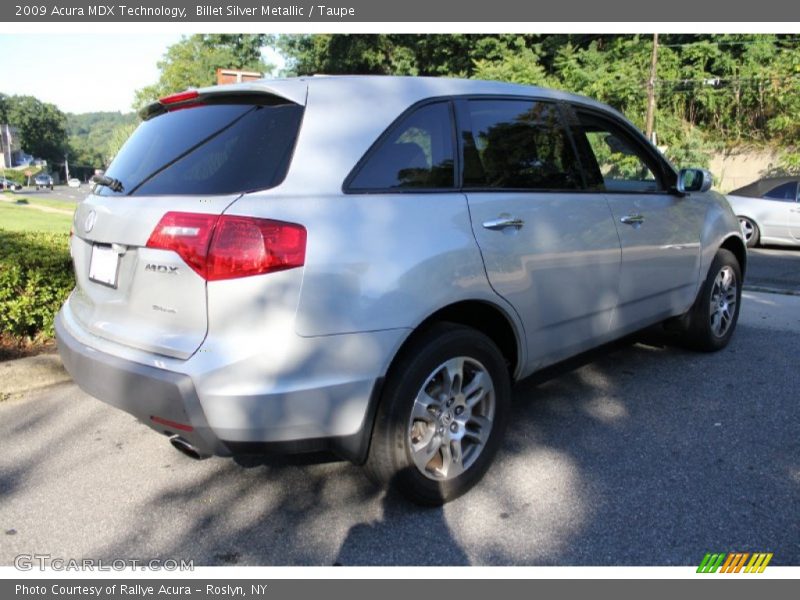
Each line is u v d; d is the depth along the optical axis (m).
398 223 2.52
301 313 2.26
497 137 3.06
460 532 2.62
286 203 2.30
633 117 23.20
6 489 3.00
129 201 2.59
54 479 3.09
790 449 3.27
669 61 23.66
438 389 2.71
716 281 4.64
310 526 2.69
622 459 3.19
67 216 22.25
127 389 2.40
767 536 2.56
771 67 21.91
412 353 2.57
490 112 3.08
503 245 2.87
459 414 2.80
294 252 2.24
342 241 2.35
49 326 4.86
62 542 2.60
